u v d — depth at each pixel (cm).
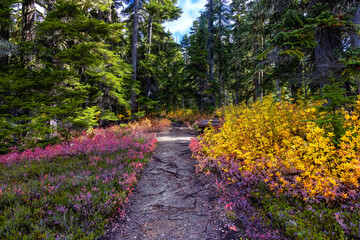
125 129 1198
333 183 285
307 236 236
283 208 305
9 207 301
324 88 394
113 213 341
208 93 1958
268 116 518
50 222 282
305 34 593
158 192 445
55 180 417
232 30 2298
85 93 879
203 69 2019
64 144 702
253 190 362
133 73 1562
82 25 902
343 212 265
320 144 332
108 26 945
